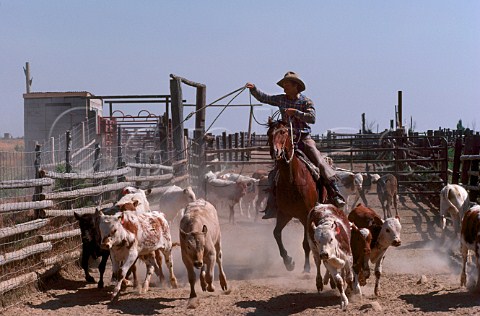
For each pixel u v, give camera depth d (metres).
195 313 8.92
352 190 18.22
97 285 11.06
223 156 26.56
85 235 11.01
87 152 22.45
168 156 20.09
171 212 15.09
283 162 11.42
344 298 8.85
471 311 8.55
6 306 9.44
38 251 10.88
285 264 11.93
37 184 11.27
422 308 8.84
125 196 11.87
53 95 24.55
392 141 29.73
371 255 9.64
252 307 9.20
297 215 11.63
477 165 16.69
